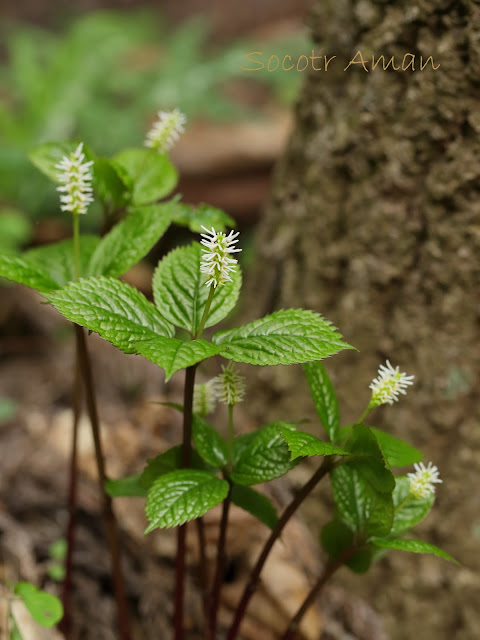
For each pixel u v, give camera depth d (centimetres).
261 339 63
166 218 70
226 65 216
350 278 89
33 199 186
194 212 75
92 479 97
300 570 86
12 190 186
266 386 98
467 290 83
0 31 344
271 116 249
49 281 69
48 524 91
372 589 89
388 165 84
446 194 82
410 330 86
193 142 213
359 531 69
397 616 88
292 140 96
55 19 366
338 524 70
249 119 226
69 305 63
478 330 83
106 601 86
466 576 86
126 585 87
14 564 86
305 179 93
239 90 280
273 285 100
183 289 67
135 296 64
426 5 79
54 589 86
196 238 198
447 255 83
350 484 69
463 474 85
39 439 105
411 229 85
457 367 84
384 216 86
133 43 242
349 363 90
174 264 67
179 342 62
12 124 200
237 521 85
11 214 162
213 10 378
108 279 64
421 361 86
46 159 74
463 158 80
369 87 84
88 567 87
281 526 69
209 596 74
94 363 126
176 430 106
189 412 67
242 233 219
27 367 129
